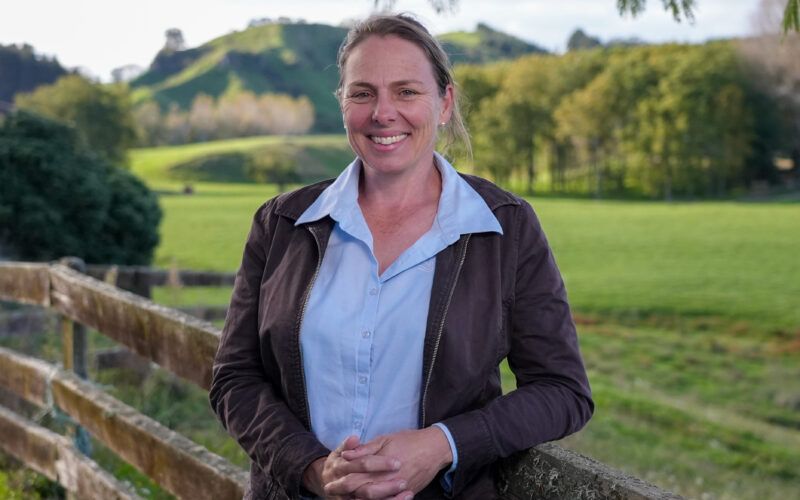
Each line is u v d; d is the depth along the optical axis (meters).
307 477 1.51
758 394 18.81
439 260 1.53
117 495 3.02
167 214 53.22
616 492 1.28
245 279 1.72
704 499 7.77
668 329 27.12
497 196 1.58
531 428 1.44
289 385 1.60
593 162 100.75
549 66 106.69
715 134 92.25
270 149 105.94
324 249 1.61
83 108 72.81
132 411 2.98
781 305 29.89
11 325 6.26
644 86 96.75
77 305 3.35
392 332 1.52
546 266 1.54
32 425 3.85
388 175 1.61
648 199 90.69
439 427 1.43
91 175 10.42
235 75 192.12
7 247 10.09
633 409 13.23
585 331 26.12
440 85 1.63
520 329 1.52
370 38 1.58
